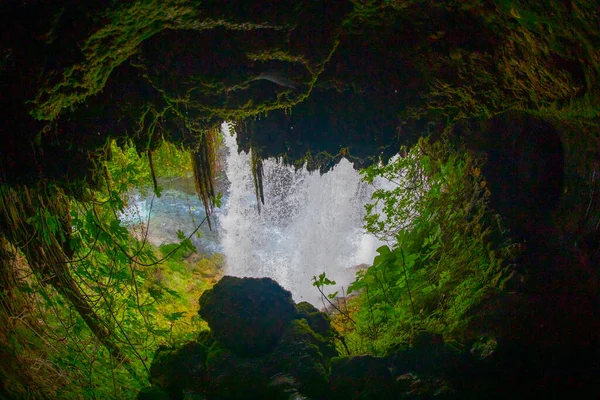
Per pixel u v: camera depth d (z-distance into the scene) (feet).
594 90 10.10
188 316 21.71
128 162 20.48
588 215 14.29
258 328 15.08
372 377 14.32
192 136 15.01
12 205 12.55
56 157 12.19
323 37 11.82
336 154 16.30
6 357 12.10
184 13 10.22
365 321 18.35
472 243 17.25
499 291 15.14
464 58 12.22
